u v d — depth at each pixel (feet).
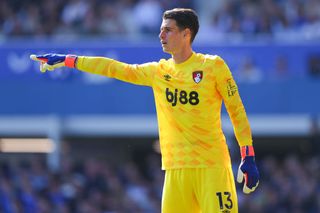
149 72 74.33
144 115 198.18
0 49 199.31
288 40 201.36
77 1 216.54
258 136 210.18
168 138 73.67
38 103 199.82
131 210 175.32
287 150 214.90
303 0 215.72
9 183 171.94
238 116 72.90
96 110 198.90
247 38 208.95
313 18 213.46
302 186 180.75
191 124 72.43
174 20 72.69
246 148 72.74
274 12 212.84
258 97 194.90
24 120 204.74
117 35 212.43
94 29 212.23
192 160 72.59
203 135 72.49
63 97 199.31
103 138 213.05
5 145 207.62
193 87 72.28
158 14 215.10
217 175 72.54
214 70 72.23
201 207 73.00
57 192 174.70
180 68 73.05
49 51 198.08
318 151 208.95
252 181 72.18
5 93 199.82
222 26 212.02
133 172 186.91
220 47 194.90
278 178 183.21
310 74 195.00
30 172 183.01
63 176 181.68
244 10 213.46
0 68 199.62
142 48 194.70
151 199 178.09
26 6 219.00
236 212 73.41
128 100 198.39
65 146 207.92
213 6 223.71
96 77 198.90
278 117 201.98
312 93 194.18
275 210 177.17
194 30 73.26
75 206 173.88
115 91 198.39
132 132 206.39
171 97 73.00
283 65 195.21
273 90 194.70
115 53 195.42
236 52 195.00
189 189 73.26
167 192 73.97
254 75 195.00
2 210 168.25
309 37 209.67
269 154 216.33
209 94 72.33
